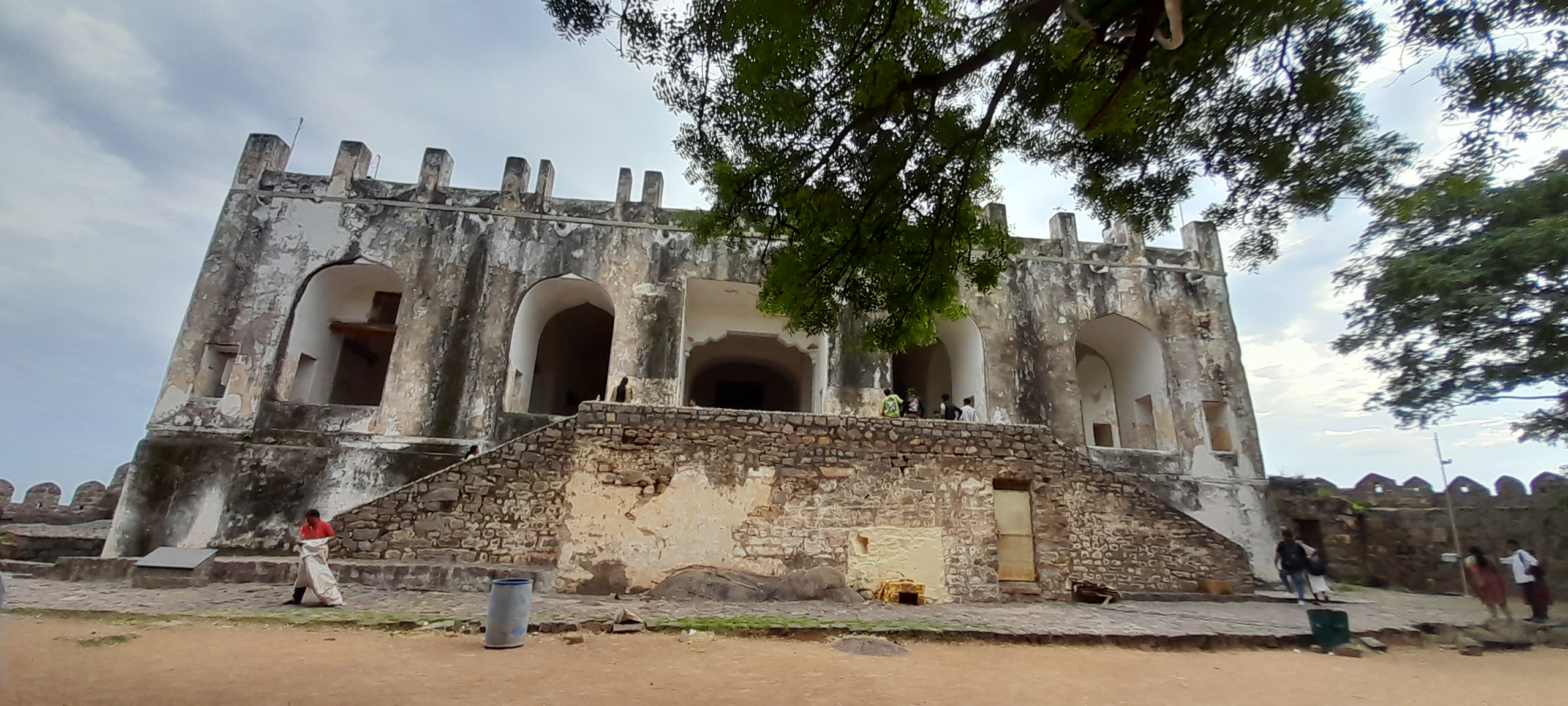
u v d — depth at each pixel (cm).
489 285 1605
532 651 591
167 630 623
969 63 541
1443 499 1579
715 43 583
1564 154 1259
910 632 727
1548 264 1184
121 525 1341
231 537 1354
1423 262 1332
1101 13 511
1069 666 632
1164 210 668
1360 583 1570
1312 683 604
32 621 633
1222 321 1767
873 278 733
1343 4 475
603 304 1788
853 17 554
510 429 1501
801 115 612
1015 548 1108
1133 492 1160
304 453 1429
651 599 944
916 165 662
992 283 741
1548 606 1144
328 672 486
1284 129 560
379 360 1917
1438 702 553
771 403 2328
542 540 1044
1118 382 1942
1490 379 1332
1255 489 1628
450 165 1723
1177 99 578
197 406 1440
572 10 577
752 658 602
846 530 1056
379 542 1021
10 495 1717
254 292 1541
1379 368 1495
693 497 1045
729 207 701
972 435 1135
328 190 1633
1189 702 517
